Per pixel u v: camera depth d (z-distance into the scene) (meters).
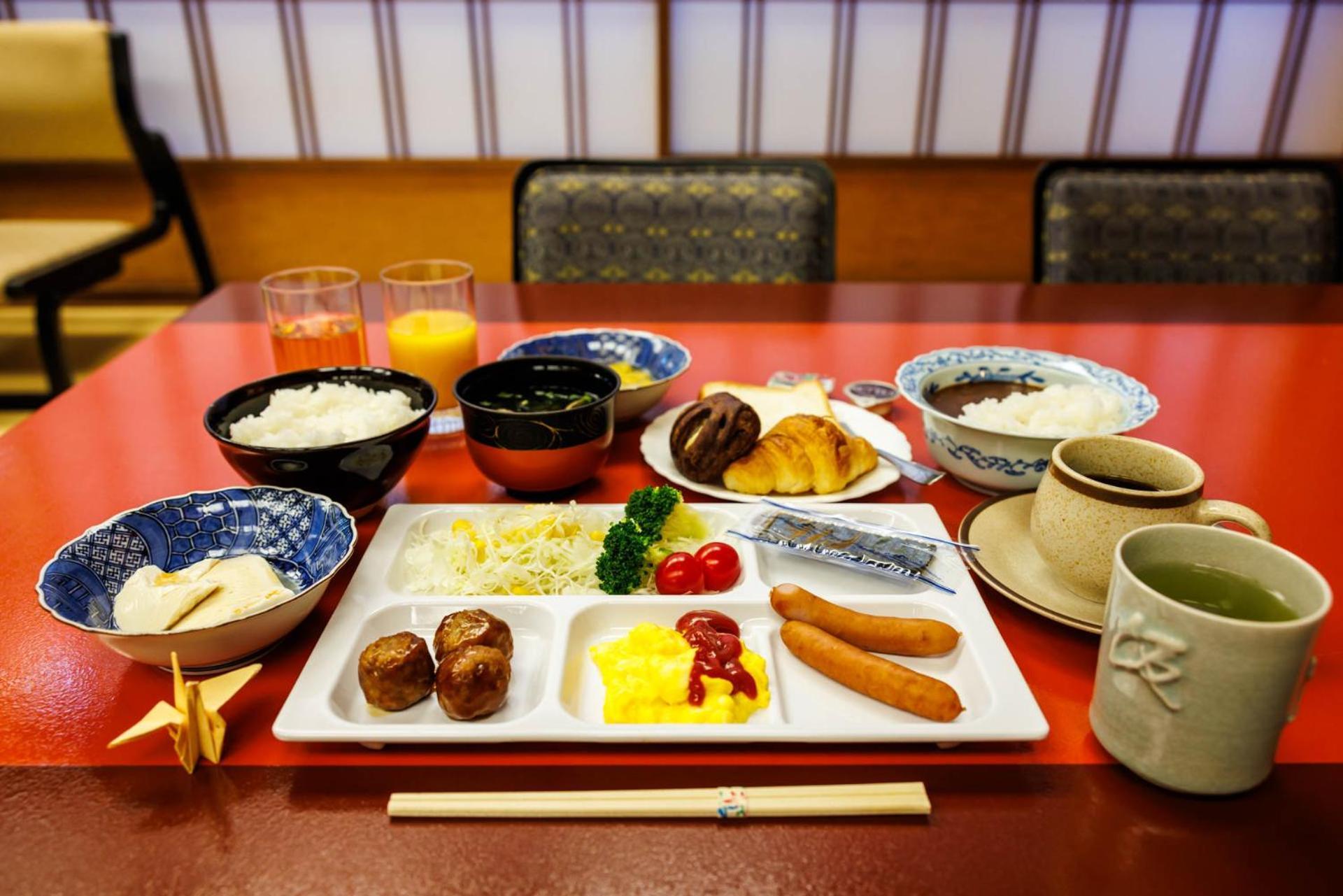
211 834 0.69
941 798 0.73
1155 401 1.15
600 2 4.12
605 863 0.67
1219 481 1.19
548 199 2.18
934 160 4.30
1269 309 1.83
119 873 0.66
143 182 4.38
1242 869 0.67
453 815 0.70
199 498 1.00
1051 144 4.43
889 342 1.67
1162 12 4.14
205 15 4.17
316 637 0.91
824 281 2.19
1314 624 0.63
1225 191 2.17
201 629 0.78
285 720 0.76
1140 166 2.21
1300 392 1.46
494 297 1.92
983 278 4.57
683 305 1.87
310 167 4.34
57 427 1.35
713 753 0.77
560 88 4.32
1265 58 4.21
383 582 0.97
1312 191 2.17
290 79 4.29
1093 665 0.88
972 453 1.13
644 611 0.92
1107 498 0.85
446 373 1.40
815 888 0.65
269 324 1.38
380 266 4.58
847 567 1.01
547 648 0.90
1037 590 0.95
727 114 4.37
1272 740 0.68
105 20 4.18
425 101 4.34
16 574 1.00
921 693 0.78
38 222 3.54
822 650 0.83
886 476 1.18
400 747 0.78
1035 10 4.14
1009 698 0.79
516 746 0.78
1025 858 0.67
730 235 2.17
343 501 1.08
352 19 4.18
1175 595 0.74
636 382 1.35
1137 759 0.72
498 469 1.13
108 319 4.39
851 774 0.75
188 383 1.51
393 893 0.65
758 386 1.41
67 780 0.74
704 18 4.15
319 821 0.71
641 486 1.21
